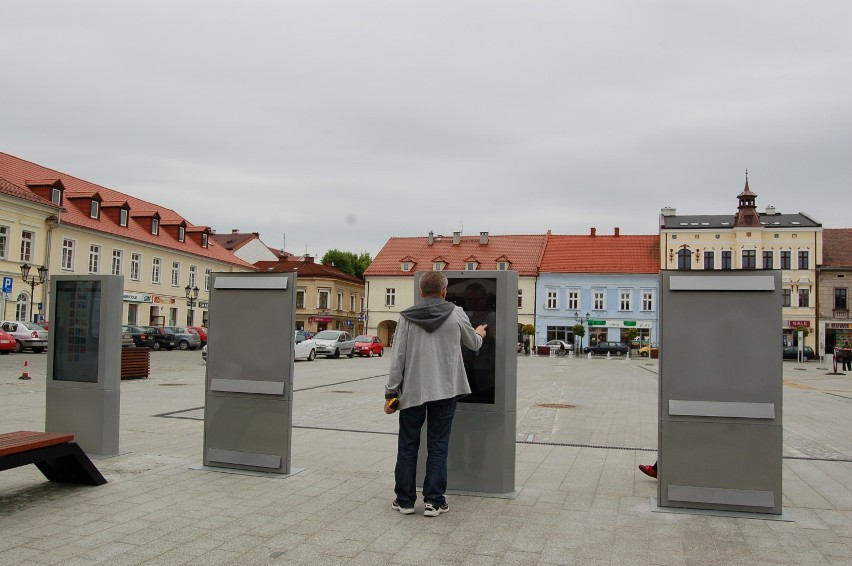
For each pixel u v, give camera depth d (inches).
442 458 222.4
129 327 1697.8
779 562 180.5
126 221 2010.3
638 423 473.7
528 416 511.2
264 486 255.1
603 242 2709.2
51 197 1715.1
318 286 2886.3
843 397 770.8
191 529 202.2
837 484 280.2
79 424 305.4
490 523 213.6
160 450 323.6
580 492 256.7
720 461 226.7
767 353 223.6
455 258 2760.8
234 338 279.3
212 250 2480.3
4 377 777.6
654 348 2295.8
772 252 2397.9
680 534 203.8
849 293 2349.9
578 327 2384.4
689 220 2578.7
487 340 250.5
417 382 219.6
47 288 1686.8
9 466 215.0
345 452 332.5
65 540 191.0
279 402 273.4
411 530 204.8
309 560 177.6
